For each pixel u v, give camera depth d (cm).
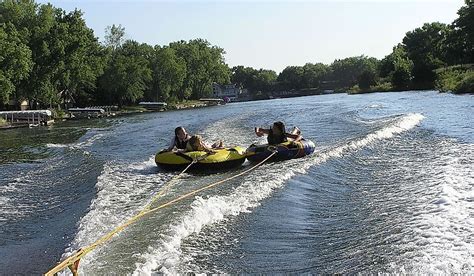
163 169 1340
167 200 952
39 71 6019
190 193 970
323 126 2370
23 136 3266
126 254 640
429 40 11506
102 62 7225
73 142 2545
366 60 17050
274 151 1404
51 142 2644
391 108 3459
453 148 1438
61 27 6150
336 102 5266
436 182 1012
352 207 901
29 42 5953
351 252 665
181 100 10125
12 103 6088
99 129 3491
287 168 1246
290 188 1049
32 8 6134
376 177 1152
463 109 2888
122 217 831
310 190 1043
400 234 716
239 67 18675
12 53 5106
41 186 1274
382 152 1496
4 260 714
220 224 789
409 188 999
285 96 16000
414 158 1345
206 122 3189
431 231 710
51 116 5403
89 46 7025
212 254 658
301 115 3275
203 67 10769
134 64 7944
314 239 727
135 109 7588
